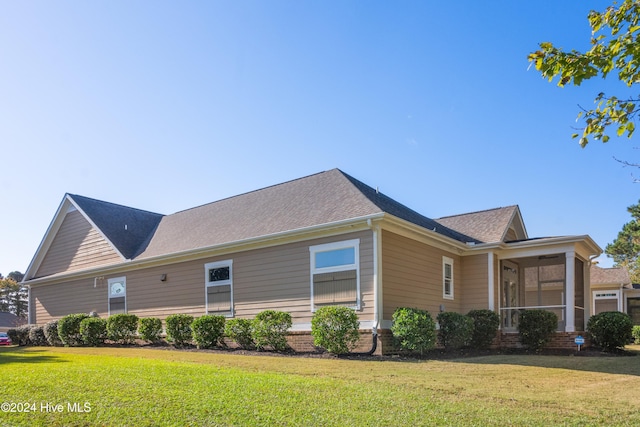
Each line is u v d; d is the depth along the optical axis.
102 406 5.56
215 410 5.48
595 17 4.91
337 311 11.28
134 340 16.56
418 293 13.89
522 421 5.32
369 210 12.65
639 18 4.66
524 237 19.66
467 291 16.61
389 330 12.16
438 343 13.37
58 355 11.63
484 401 6.23
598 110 5.03
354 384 7.13
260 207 17.22
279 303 13.90
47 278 22.41
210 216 19.17
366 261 12.31
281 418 5.23
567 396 6.77
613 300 29.33
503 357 11.95
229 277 15.37
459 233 18.09
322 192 15.60
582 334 14.91
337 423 5.09
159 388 6.52
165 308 17.33
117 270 19.42
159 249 18.44
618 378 8.57
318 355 11.45
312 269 13.31
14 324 42.91
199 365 9.09
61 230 22.92
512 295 18.89
